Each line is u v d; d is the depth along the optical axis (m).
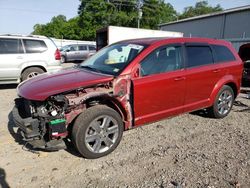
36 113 3.27
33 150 3.77
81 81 3.53
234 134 4.54
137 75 3.82
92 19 55.00
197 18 26.72
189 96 4.56
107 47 4.93
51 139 3.31
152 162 3.50
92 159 3.57
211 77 4.86
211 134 4.52
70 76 3.84
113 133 3.70
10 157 3.60
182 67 4.41
